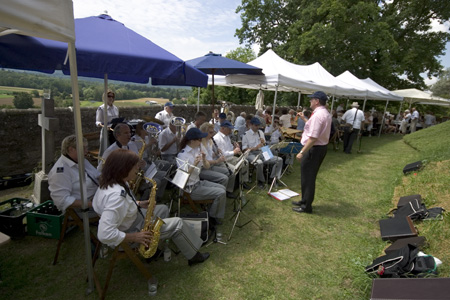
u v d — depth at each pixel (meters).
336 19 16.12
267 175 4.85
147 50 2.56
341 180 5.66
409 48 19.19
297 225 3.56
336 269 2.66
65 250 2.74
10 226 2.84
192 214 3.06
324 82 8.40
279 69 6.68
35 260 2.58
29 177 4.38
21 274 2.38
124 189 1.98
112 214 1.84
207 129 3.85
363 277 2.42
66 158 2.40
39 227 2.91
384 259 2.45
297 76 6.74
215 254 2.84
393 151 9.33
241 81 6.77
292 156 5.88
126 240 1.92
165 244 2.66
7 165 4.48
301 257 2.85
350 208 4.20
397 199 4.39
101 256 2.62
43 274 2.41
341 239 3.24
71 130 5.67
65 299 2.14
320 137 3.62
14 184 4.24
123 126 3.13
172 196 3.42
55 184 2.31
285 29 19.44
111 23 2.79
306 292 2.34
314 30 15.69
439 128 11.16
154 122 4.50
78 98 1.86
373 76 18.41
